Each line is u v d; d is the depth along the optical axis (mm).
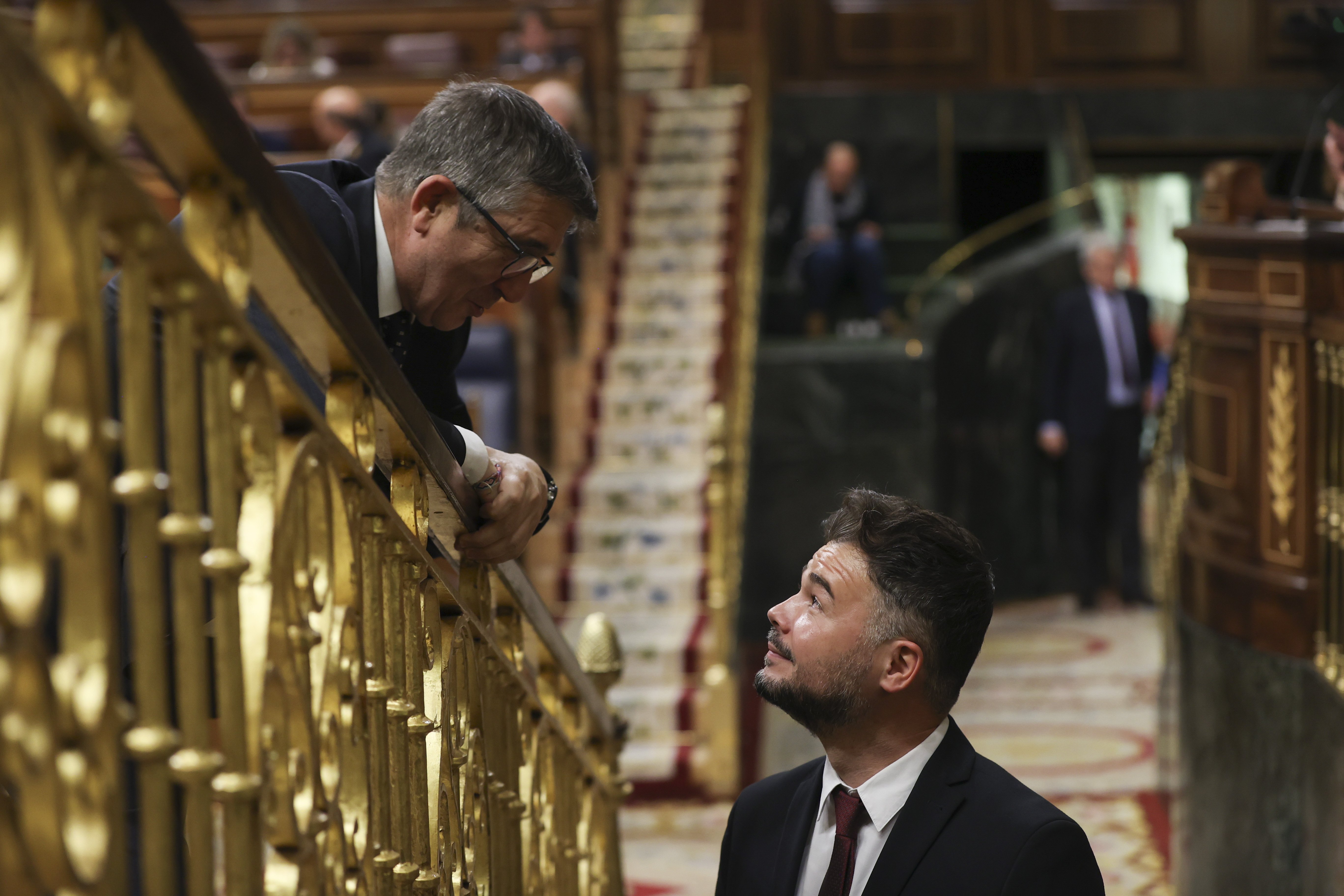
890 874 1724
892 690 1765
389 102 8492
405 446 1442
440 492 1549
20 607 718
